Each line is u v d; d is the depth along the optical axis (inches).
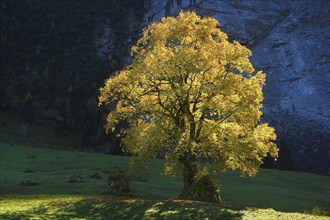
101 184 1932.8
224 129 1243.8
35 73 6766.7
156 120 1235.9
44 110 5925.2
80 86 6328.7
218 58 1212.5
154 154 1238.3
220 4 6860.2
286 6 6835.6
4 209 1042.7
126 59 6722.4
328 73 5836.6
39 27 7696.9
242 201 1744.6
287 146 4493.1
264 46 6343.5
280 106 5629.9
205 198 1192.2
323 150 4709.6
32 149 3661.4
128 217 888.9
